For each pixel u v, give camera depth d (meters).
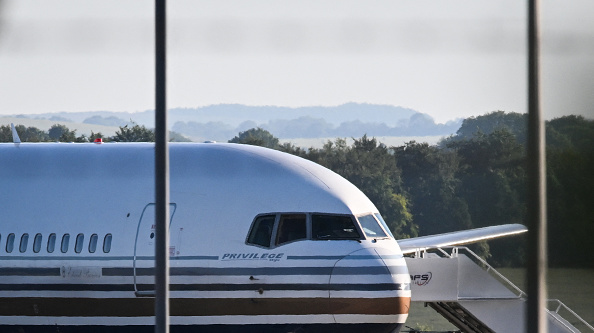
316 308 86.44
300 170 93.25
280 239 88.31
